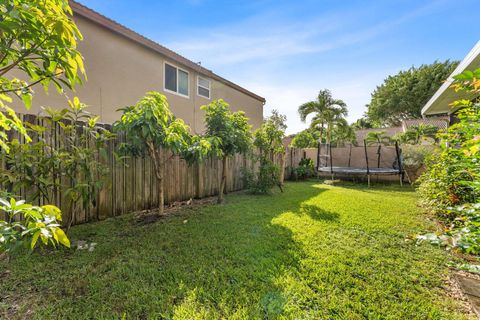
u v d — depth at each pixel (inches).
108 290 75.7
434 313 65.6
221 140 176.7
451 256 97.2
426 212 165.5
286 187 297.9
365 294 73.6
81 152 111.0
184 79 325.4
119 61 243.9
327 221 146.4
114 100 239.3
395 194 244.5
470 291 74.5
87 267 89.7
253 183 250.8
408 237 61.9
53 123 121.4
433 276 83.7
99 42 225.5
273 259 96.3
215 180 241.3
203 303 70.0
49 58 52.1
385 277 83.0
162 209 159.5
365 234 124.3
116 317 64.1
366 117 1179.3
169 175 193.3
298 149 427.8
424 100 859.4
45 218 48.0
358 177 371.2
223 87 398.6
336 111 599.8
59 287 77.0
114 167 155.9
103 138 122.4
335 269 88.1
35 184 104.7
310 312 65.9
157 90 285.6
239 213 166.9
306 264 91.9
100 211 148.7
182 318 63.9
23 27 44.9
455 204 121.2
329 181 354.9
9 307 67.6
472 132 78.2
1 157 96.0
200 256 99.3
